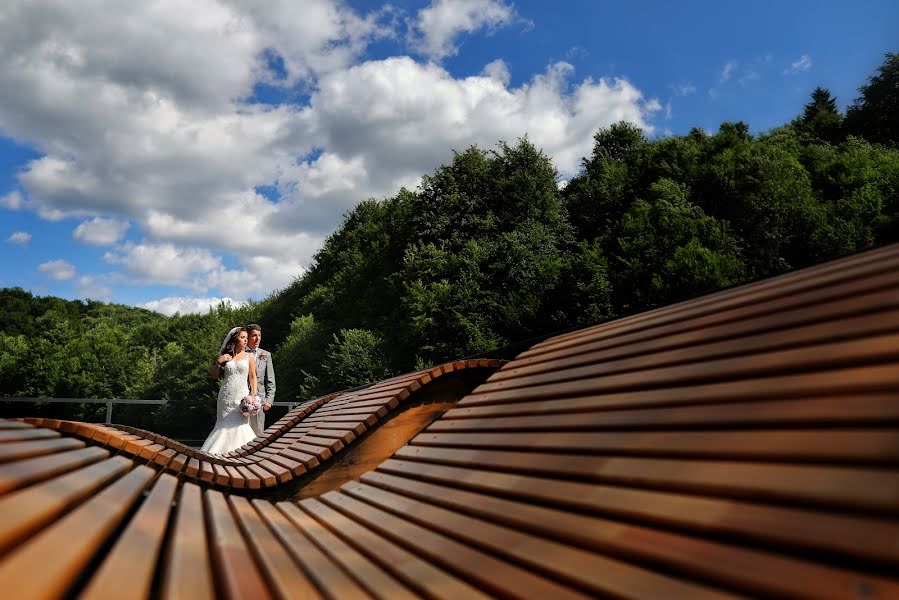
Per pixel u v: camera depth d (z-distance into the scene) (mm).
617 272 26172
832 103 65188
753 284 2812
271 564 1521
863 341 1415
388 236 40156
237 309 51594
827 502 976
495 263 26969
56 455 1788
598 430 1902
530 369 3156
